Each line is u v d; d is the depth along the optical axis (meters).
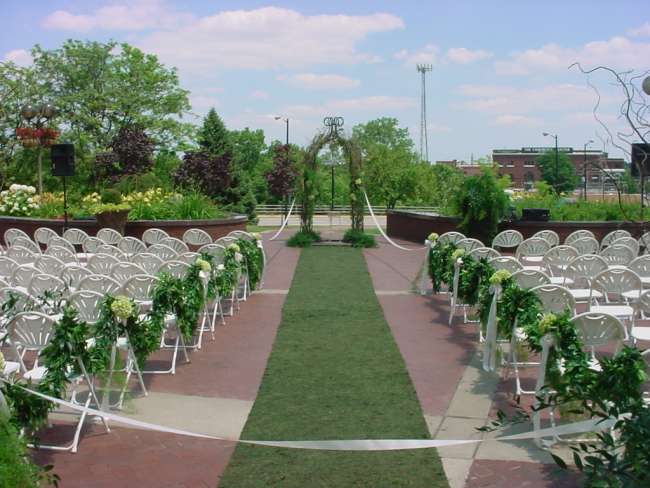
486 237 16.38
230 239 11.17
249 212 30.67
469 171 57.31
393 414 5.51
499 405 5.77
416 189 39.31
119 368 5.68
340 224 26.53
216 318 9.24
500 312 6.17
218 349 7.62
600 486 3.31
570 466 4.50
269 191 43.44
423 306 10.10
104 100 33.16
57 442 4.99
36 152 30.64
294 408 5.68
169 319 6.80
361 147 18.67
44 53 33.34
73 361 4.93
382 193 39.28
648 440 3.32
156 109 34.41
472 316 9.31
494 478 4.36
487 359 6.75
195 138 35.34
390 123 84.44
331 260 15.52
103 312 5.54
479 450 4.80
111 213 16.02
